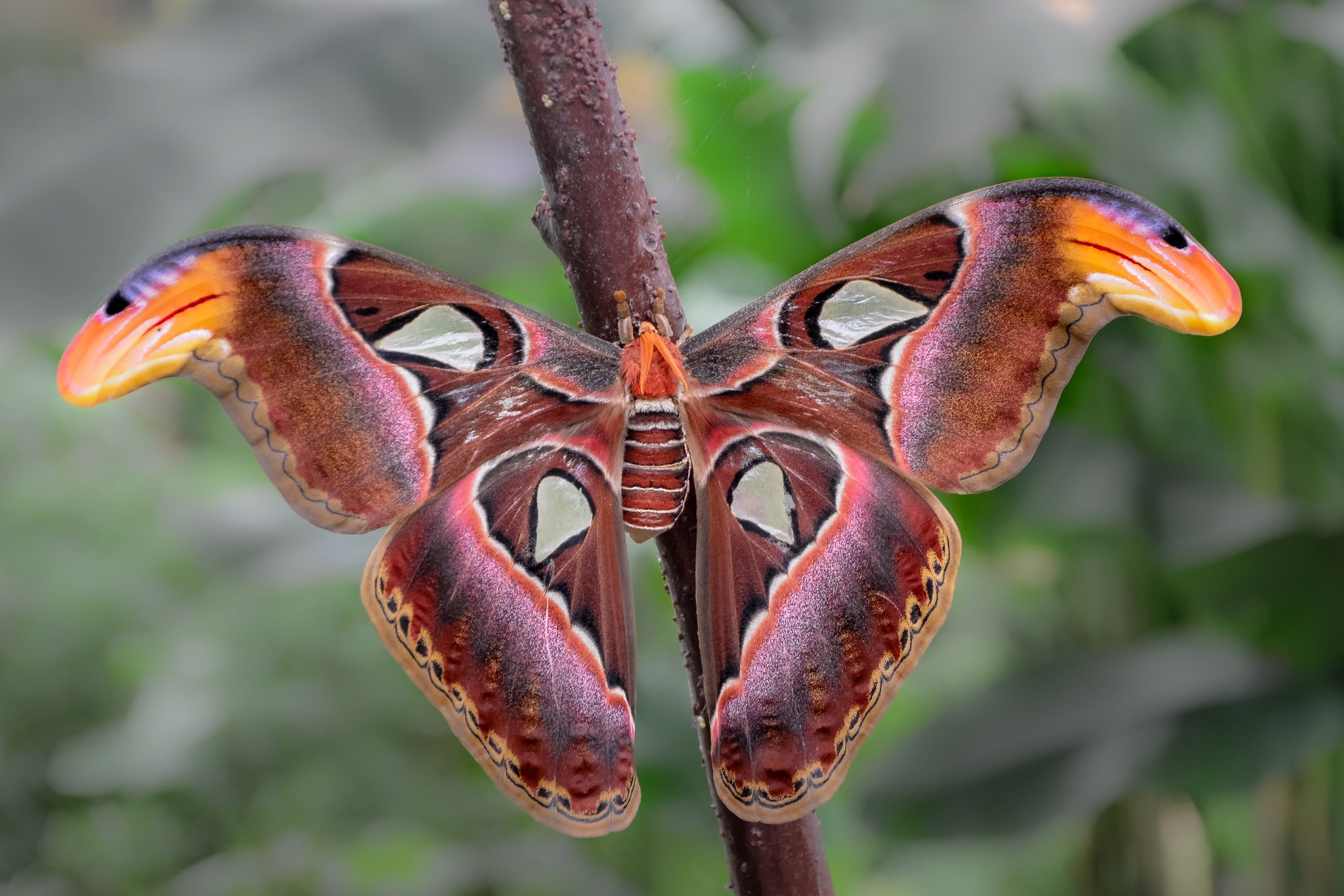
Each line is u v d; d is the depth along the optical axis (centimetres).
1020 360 82
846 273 83
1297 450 116
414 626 83
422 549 83
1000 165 106
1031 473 112
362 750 202
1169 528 105
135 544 232
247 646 208
